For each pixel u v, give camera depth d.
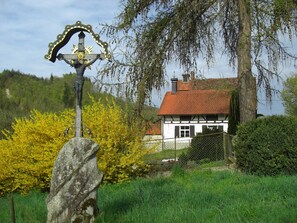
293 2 16.20
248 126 13.98
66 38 7.34
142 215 7.24
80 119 7.26
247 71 17.14
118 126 13.18
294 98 46.03
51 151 12.48
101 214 6.86
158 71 16.89
